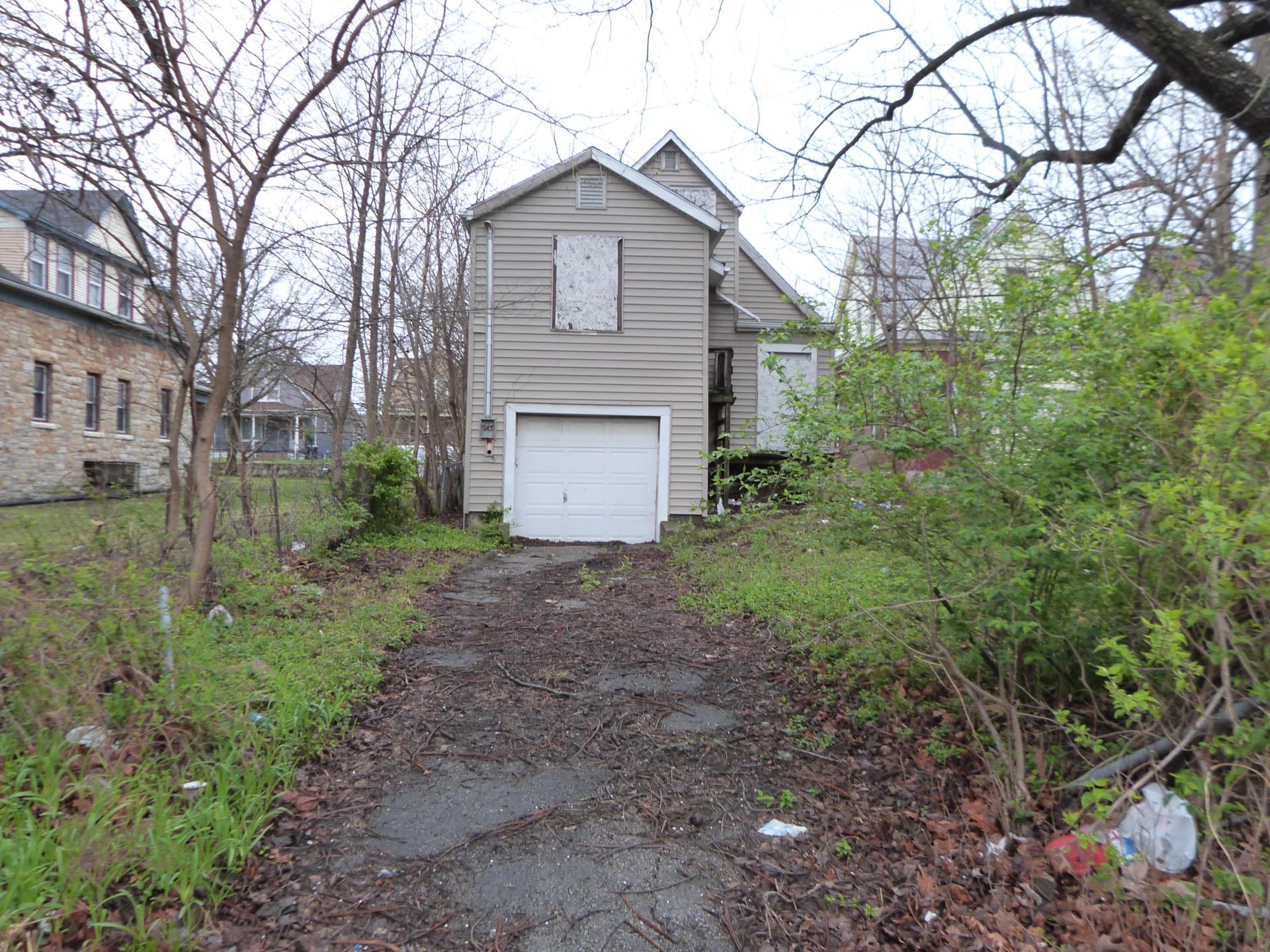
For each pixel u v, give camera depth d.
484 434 14.14
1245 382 2.71
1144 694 2.98
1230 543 2.70
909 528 4.20
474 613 8.16
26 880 2.79
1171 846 3.09
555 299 14.23
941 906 3.19
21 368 16.41
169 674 4.21
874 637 5.84
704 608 8.26
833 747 4.71
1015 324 3.99
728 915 3.15
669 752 4.66
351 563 10.16
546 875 3.39
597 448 14.40
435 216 15.50
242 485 9.10
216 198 6.21
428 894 3.25
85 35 5.30
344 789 4.11
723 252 18.41
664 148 18.94
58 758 3.57
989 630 4.20
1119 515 3.23
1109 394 3.56
